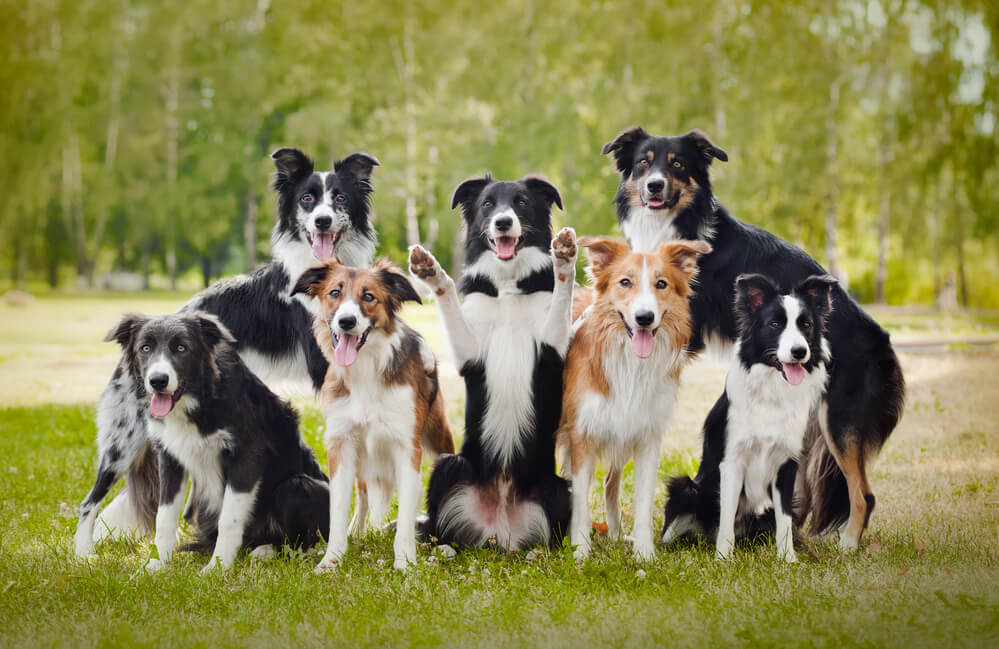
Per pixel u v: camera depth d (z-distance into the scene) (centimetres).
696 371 1313
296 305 648
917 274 3272
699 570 450
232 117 3584
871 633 354
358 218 681
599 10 3103
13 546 518
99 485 539
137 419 533
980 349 1444
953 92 2502
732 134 2764
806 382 496
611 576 436
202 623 388
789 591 414
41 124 3631
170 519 488
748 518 534
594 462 514
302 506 508
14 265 4116
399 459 488
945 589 409
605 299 498
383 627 375
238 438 489
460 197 568
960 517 553
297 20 3459
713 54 2902
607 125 2925
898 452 754
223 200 3641
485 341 521
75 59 3591
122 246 4056
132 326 495
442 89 3266
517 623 375
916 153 2642
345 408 484
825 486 549
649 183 609
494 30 3228
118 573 462
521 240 528
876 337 556
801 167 2762
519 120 3114
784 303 491
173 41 3566
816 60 2781
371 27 3334
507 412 514
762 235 617
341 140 3259
